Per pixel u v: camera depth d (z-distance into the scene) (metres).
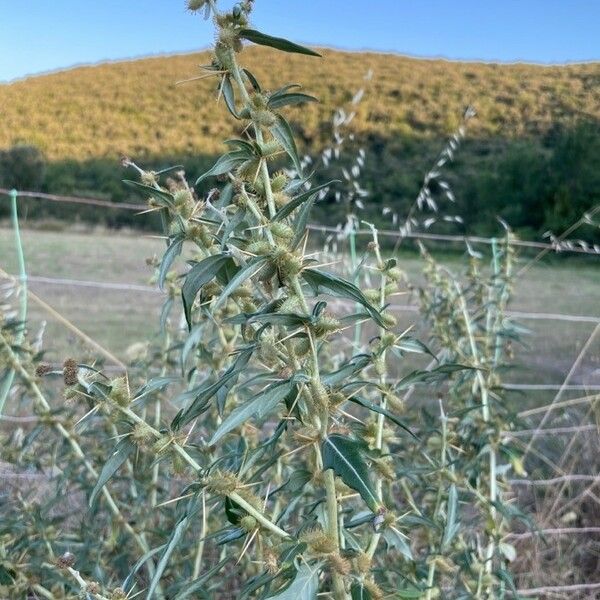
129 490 2.26
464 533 2.45
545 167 9.89
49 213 9.83
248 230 1.23
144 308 5.91
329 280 1.07
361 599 1.09
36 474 2.52
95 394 1.15
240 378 1.88
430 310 2.61
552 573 3.03
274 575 1.09
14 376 2.08
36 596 1.93
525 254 9.06
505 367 2.46
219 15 1.11
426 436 2.39
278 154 1.16
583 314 5.89
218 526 2.02
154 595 1.86
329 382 1.17
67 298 6.08
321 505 1.30
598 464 3.71
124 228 9.55
